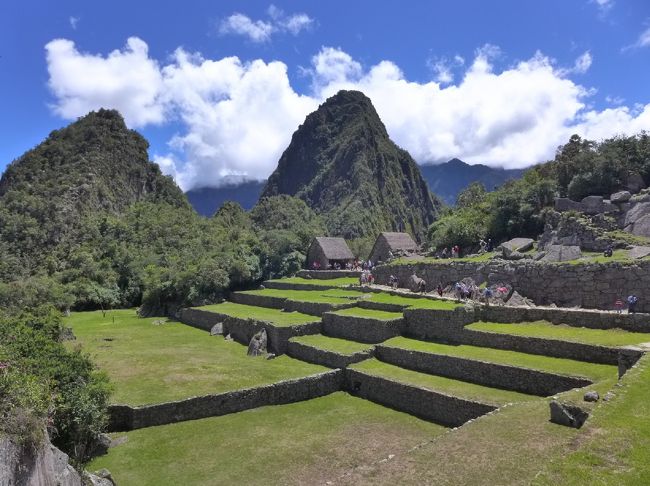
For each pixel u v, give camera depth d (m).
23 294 49.38
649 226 28.84
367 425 19.50
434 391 19.94
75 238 71.38
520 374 19.48
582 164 36.44
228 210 95.50
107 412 18.52
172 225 76.75
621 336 20.56
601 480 8.12
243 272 55.00
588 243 30.34
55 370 15.47
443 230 46.06
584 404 13.61
